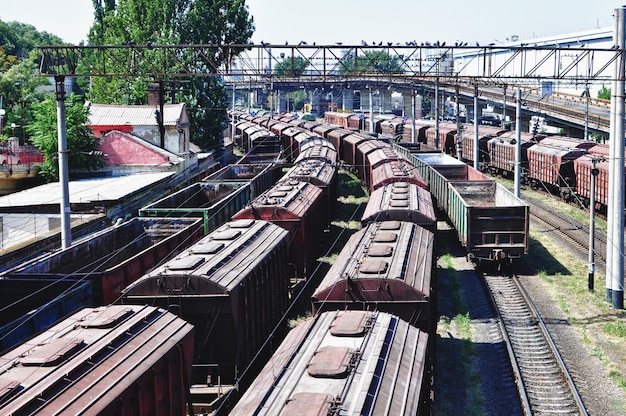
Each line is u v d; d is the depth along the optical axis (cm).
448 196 3534
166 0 6419
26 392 1106
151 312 1489
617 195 2550
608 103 8144
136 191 3719
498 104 8056
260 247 2095
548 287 2825
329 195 3578
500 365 2041
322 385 1178
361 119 8744
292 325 2344
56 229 3027
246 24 6569
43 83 7400
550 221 4116
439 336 2278
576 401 1777
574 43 9119
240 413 1120
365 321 1433
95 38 7881
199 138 6269
